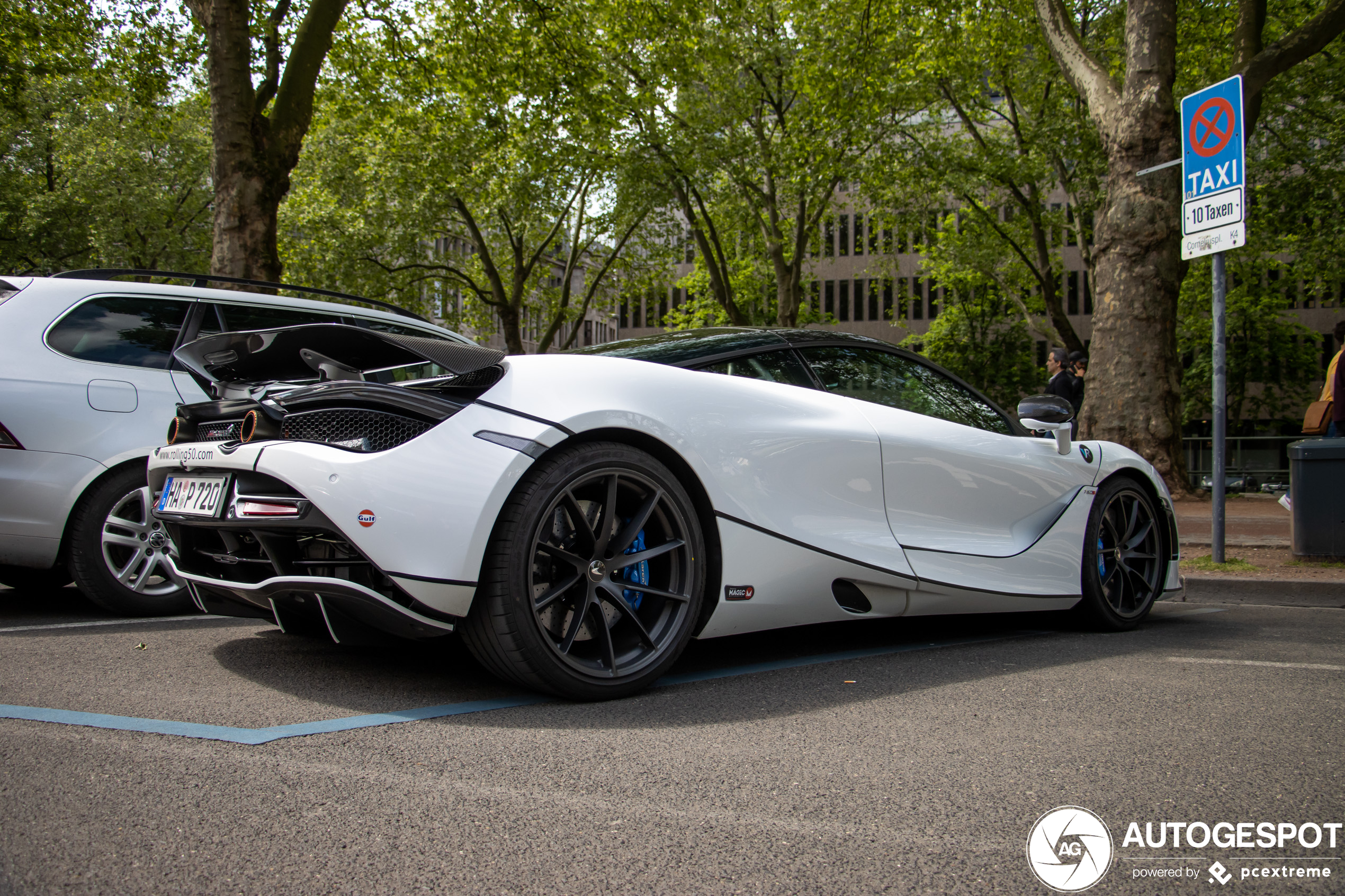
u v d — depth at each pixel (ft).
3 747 6.62
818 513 10.02
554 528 8.33
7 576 15.46
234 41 32.24
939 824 5.57
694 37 66.33
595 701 8.46
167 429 13.57
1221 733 7.59
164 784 5.95
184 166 90.74
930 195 80.64
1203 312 113.39
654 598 8.98
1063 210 83.30
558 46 52.60
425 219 81.41
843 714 8.13
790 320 74.90
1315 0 61.52
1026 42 66.59
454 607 7.69
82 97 83.87
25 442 12.50
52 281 13.53
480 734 7.27
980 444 12.07
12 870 4.66
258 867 4.77
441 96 56.08
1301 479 19.85
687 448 8.95
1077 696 8.89
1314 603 16.96
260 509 8.14
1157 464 32.86
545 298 106.22
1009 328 141.08
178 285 14.58
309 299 16.20
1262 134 69.77
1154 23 32.53
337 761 6.50
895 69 65.46
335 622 8.14
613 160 70.54
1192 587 17.72
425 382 8.09
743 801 5.91
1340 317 155.12
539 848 5.11
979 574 11.49
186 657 10.11
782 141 68.28
